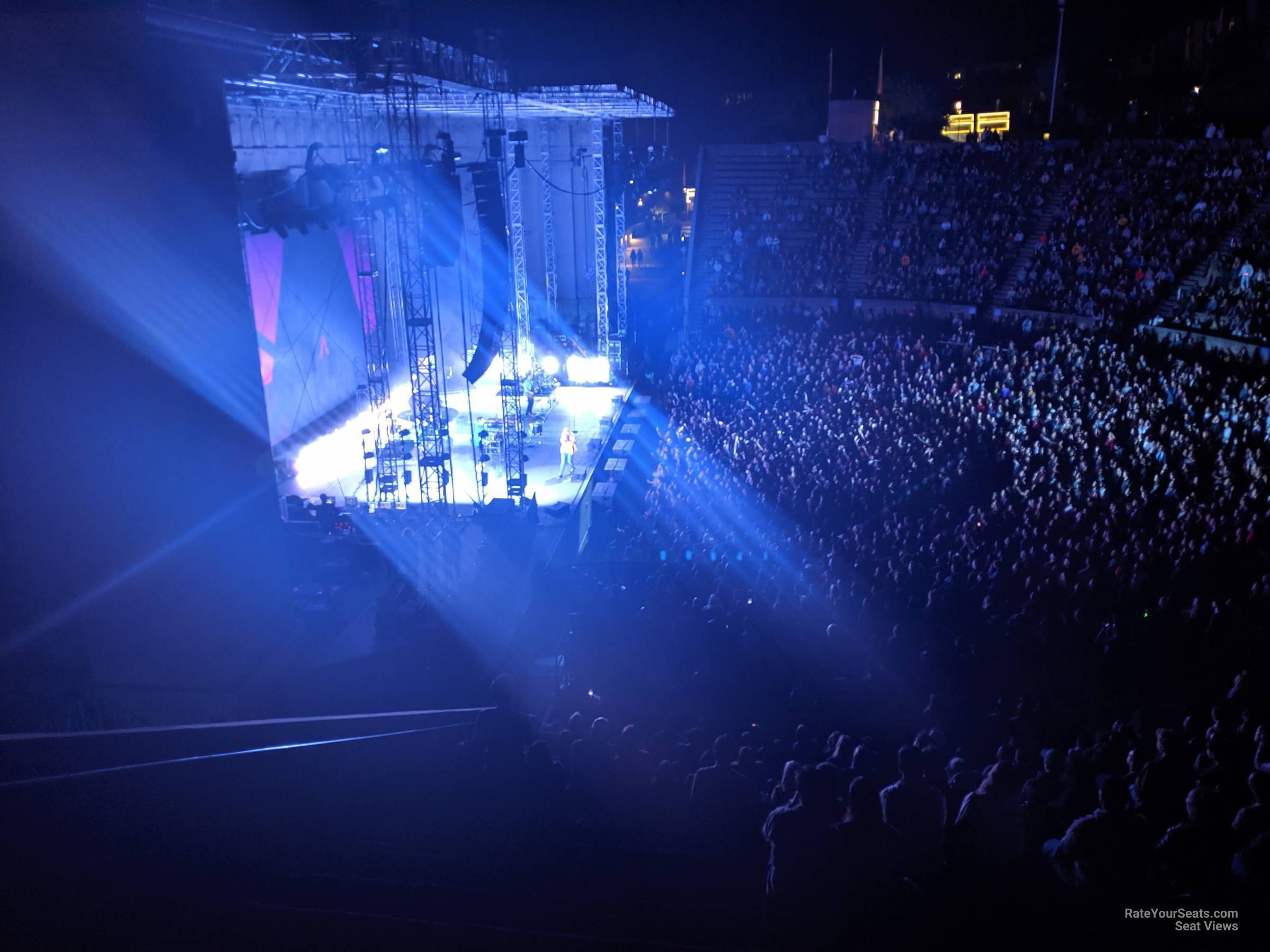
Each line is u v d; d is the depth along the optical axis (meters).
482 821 6.61
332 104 27.00
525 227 43.06
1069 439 24.62
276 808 6.35
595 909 4.60
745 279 45.19
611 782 8.27
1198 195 38.81
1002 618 15.66
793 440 27.14
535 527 23.84
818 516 22.27
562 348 40.72
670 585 18.11
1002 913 4.86
